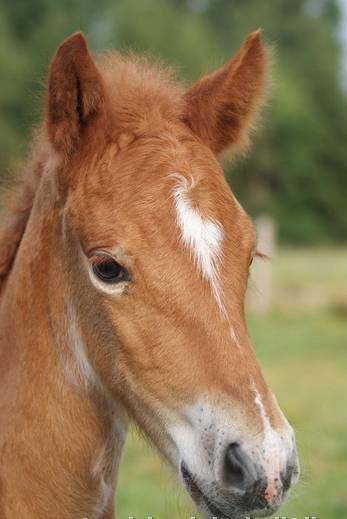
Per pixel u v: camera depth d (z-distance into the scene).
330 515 7.85
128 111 4.32
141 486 8.66
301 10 79.12
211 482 3.72
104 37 58.03
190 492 3.88
